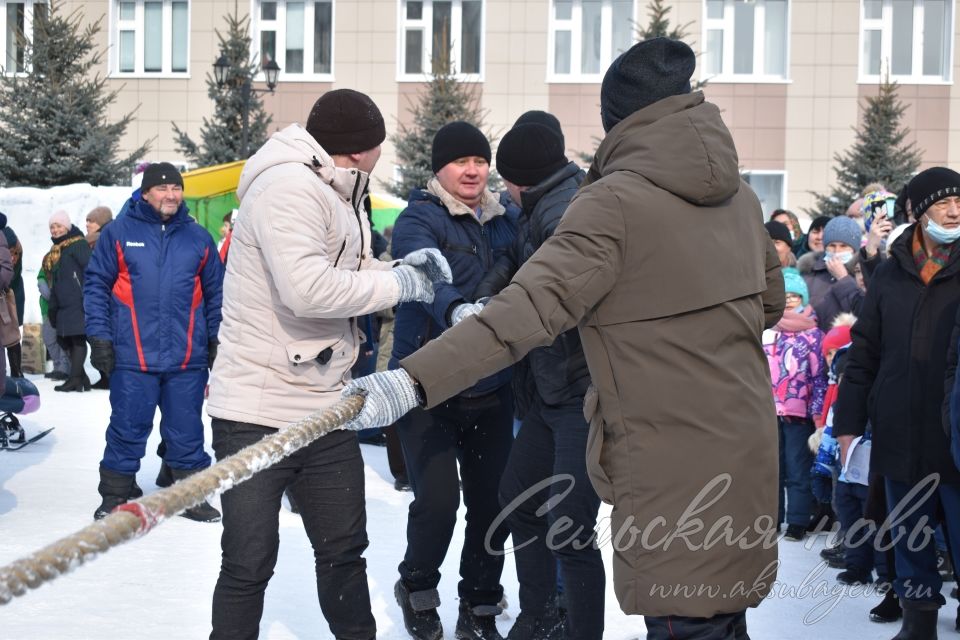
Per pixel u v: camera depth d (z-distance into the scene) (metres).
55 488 7.48
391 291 3.65
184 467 6.88
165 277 6.68
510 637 4.29
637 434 2.83
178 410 6.83
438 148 4.63
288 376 3.64
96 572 5.36
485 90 24.55
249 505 3.51
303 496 3.71
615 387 2.87
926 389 4.63
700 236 2.87
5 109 20.12
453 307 4.16
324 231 3.59
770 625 5.01
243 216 3.63
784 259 7.57
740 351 2.92
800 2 24.12
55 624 4.54
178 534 6.25
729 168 2.90
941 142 24.22
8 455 8.75
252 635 3.54
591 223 2.82
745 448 2.83
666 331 2.84
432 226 4.60
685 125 2.90
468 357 2.84
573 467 3.85
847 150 22.95
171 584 5.20
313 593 5.10
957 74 24.11
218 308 6.89
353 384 2.98
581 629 3.87
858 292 7.16
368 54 24.84
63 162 20.03
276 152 3.64
